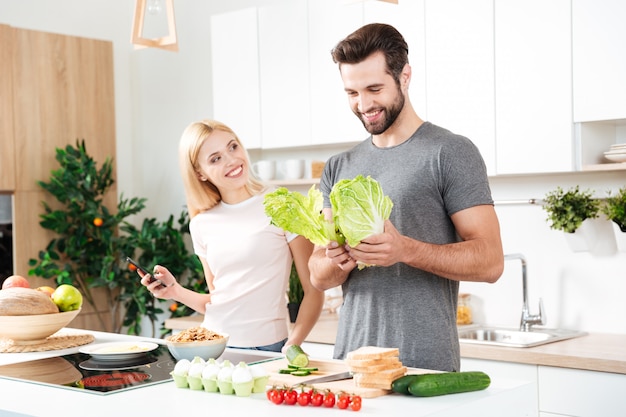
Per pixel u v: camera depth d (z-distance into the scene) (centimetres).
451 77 361
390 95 225
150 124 529
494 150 350
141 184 534
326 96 403
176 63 512
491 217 224
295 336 274
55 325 268
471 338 375
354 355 188
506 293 385
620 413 291
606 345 322
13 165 464
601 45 319
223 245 281
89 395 192
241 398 184
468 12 354
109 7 530
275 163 434
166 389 197
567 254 365
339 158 250
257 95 432
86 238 487
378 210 198
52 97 485
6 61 461
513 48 342
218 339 225
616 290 350
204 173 283
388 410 169
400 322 227
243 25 436
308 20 408
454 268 212
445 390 180
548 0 331
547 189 370
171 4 282
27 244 471
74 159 475
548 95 333
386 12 380
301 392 175
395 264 228
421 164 229
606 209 336
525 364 314
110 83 516
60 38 489
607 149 344
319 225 203
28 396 193
